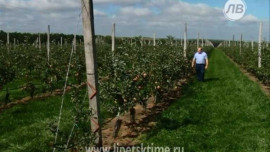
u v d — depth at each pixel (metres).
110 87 10.46
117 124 10.29
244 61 34.00
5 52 24.78
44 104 14.91
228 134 10.36
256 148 9.12
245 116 12.66
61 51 26.30
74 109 8.11
